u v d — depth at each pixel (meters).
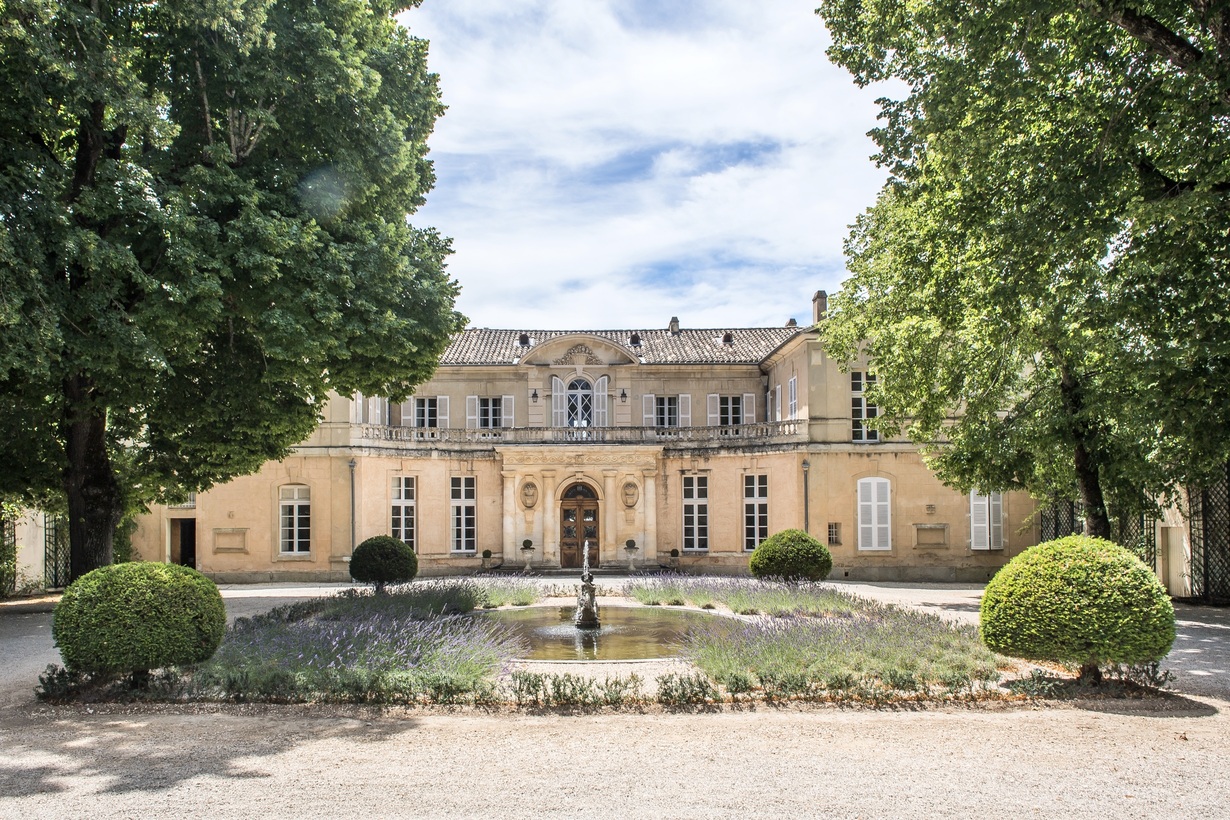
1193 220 12.30
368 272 17.14
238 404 18.52
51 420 19.52
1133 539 26.14
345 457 32.75
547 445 35.31
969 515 31.83
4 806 7.29
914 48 16.44
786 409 35.72
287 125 17.53
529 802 7.37
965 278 17.62
